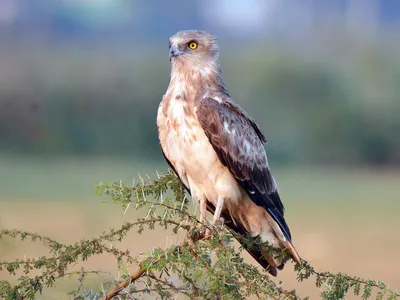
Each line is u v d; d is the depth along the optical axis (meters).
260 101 25.62
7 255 8.53
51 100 25.39
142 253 5.45
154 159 24.88
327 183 22.30
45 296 5.84
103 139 25.20
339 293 5.42
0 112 25.17
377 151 25.14
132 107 25.44
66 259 5.34
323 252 14.87
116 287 5.43
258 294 5.24
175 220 5.72
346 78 25.97
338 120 25.16
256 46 28.69
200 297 5.29
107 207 16.70
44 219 15.68
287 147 25.02
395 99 25.64
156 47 29.80
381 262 14.27
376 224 16.89
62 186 19.73
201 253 5.46
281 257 6.79
